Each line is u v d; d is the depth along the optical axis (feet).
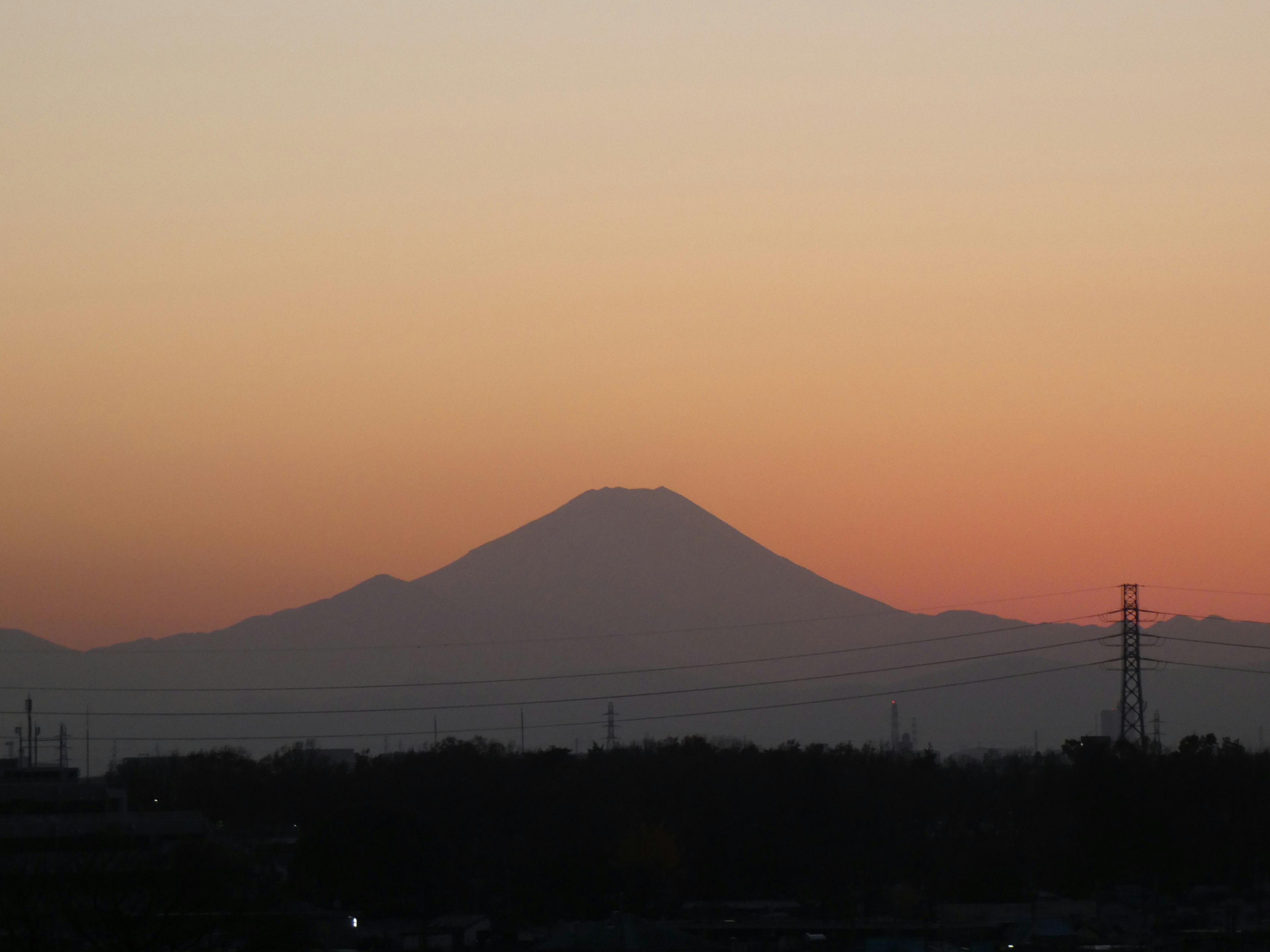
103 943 495.00
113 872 506.89
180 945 511.40
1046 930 648.79
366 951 633.20
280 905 607.37
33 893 492.54
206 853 543.39
